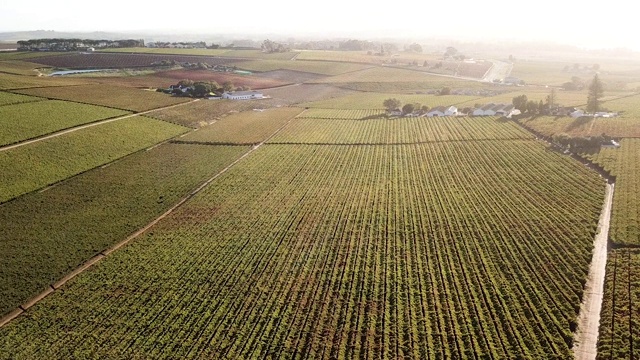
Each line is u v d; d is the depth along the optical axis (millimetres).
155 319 43000
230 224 61938
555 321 40719
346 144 100438
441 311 43125
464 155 89188
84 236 58219
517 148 91188
